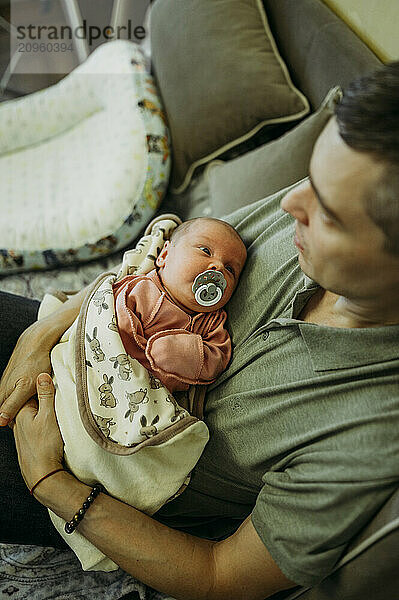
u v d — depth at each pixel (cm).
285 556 71
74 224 149
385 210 54
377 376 70
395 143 52
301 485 71
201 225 94
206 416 89
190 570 80
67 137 177
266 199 100
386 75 54
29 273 153
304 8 142
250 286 91
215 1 151
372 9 127
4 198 162
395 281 61
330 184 56
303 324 74
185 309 91
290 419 76
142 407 83
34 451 88
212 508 96
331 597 75
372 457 66
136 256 99
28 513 94
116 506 85
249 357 83
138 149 154
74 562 103
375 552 65
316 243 62
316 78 139
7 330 108
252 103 143
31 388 96
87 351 88
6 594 99
